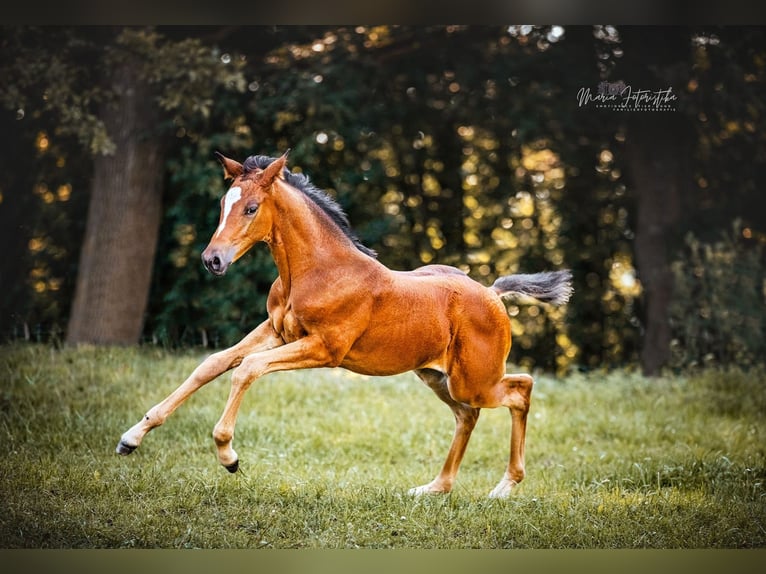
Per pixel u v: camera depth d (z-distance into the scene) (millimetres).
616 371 13211
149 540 6031
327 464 8328
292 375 11375
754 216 15805
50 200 14742
